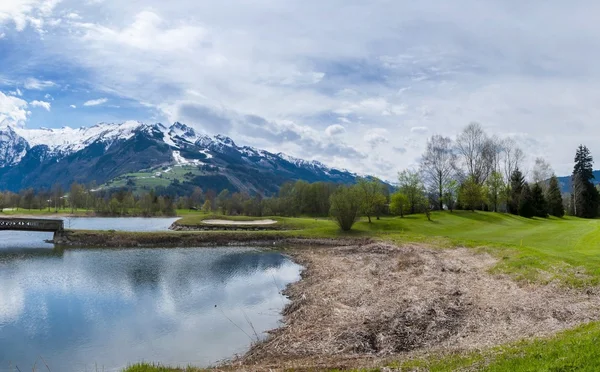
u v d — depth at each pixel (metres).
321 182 123.88
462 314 21.45
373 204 77.25
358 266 40.44
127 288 33.88
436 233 65.00
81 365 19.19
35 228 60.97
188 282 36.38
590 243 39.59
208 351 20.62
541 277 27.09
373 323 20.89
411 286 28.62
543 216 90.12
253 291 33.09
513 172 98.19
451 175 93.00
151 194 153.00
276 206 121.44
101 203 148.62
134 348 21.16
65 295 31.47
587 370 10.09
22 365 19.17
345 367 15.36
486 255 39.66
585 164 100.69
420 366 13.77
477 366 12.41
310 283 34.12
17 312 27.16
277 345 19.80
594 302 20.91
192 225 80.69
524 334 16.69
